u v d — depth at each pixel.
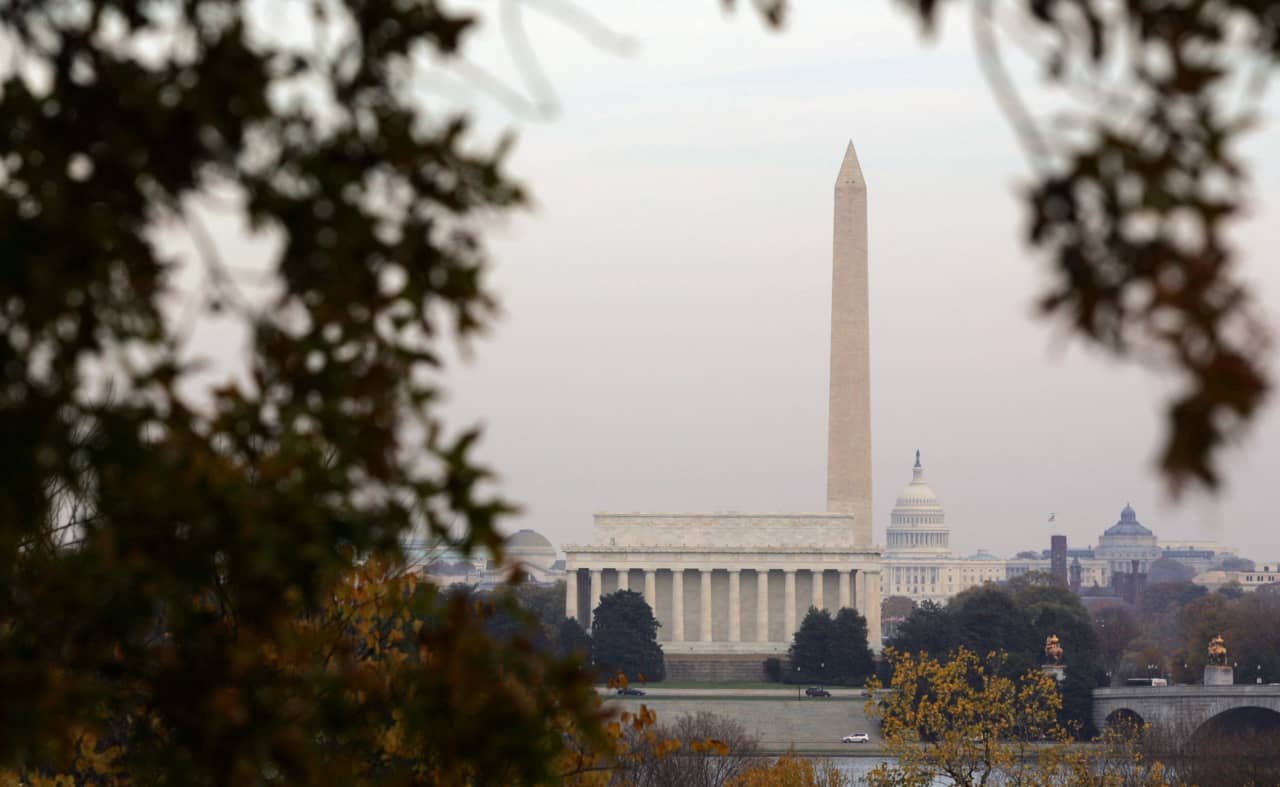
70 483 51.81
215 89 46.56
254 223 48.12
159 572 55.38
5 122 47.19
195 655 60.34
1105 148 39.03
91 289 49.09
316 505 55.38
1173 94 39.38
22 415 48.34
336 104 48.22
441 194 48.97
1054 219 39.44
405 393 54.31
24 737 48.97
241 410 55.22
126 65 47.31
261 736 56.78
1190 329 38.69
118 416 52.66
